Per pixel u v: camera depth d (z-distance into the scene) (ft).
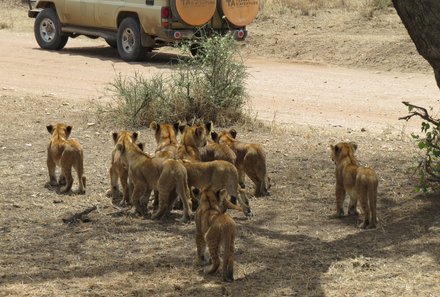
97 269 34.91
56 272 34.55
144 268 35.01
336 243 38.04
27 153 54.49
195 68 64.18
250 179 49.08
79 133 60.29
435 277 33.94
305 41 104.88
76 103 72.08
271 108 73.41
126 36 97.09
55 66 94.63
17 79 86.38
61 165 45.47
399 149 56.44
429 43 37.73
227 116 63.57
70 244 37.83
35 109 68.95
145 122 62.64
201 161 44.39
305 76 90.68
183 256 36.37
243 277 33.99
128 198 43.27
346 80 88.22
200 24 91.86
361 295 32.22
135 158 41.86
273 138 59.72
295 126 65.10
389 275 34.19
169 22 91.45
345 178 40.60
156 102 63.00
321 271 34.65
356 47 100.12
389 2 118.11
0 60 99.04
